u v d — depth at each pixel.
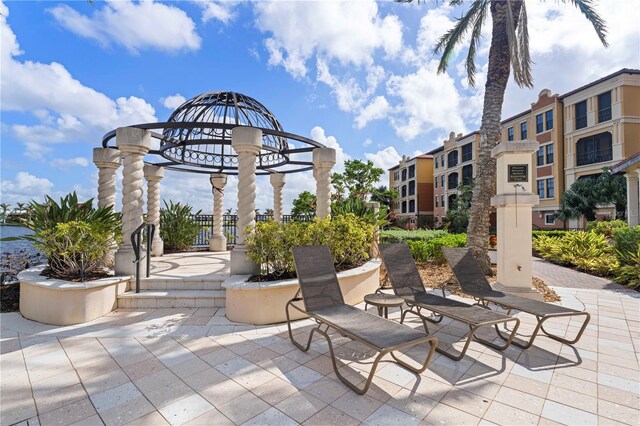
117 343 3.77
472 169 31.45
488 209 7.84
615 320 4.63
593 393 2.69
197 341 3.83
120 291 5.19
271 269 5.35
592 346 3.71
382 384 2.83
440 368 3.16
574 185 19.66
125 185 5.55
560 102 23.12
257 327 4.32
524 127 26.08
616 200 17.12
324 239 5.40
